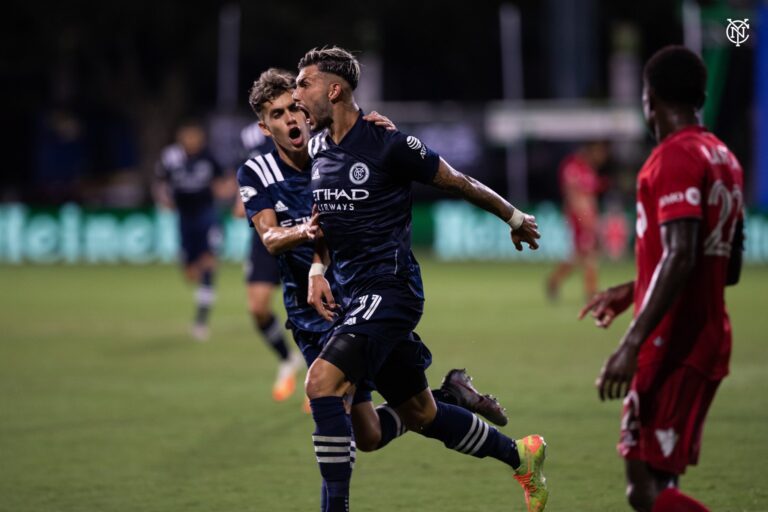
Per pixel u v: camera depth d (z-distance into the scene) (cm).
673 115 1561
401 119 10850
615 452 2527
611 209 9294
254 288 3275
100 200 12431
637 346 1455
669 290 1449
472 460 2505
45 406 3159
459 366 3828
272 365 3959
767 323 4984
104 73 13338
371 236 1808
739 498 2119
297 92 1802
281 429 2834
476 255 9650
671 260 1455
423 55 14612
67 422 2927
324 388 1767
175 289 7006
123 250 9594
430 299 6316
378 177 1786
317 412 1767
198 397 3303
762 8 8850
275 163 2000
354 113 1812
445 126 10769
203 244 4812
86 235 9638
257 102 1980
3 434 2775
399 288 1817
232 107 11969
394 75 15050
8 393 3369
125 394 3356
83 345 4478
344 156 1797
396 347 1856
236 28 12481
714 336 1529
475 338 4588
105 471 2391
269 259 3281
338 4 13050
